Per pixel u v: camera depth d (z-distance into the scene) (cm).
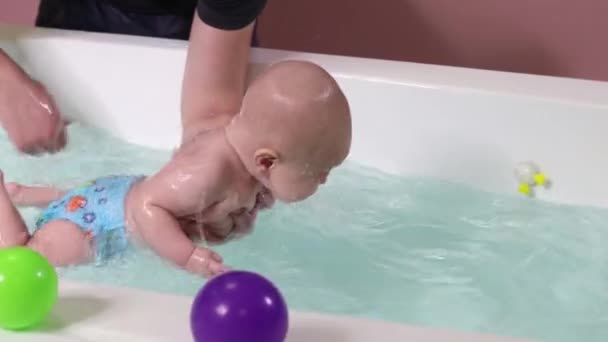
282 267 107
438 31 166
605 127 116
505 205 120
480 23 164
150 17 146
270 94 93
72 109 137
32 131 127
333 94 93
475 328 97
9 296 62
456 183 123
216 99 118
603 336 96
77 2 147
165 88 132
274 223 116
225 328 58
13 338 64
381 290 104
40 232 102
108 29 148
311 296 102
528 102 118
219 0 109
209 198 99
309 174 96
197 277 100
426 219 118
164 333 64
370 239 114
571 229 115
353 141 127
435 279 106
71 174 127
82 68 135
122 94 135
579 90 119
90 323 65
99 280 101
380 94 123
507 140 120
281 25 169
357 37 169
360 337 64
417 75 123
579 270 108
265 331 59
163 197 99
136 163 131
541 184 120
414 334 65
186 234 104
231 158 99
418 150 124
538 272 107
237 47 116
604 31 160
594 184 118
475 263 109
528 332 96
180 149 106
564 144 118
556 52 164
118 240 102
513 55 166
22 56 135
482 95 119
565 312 100
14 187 113
